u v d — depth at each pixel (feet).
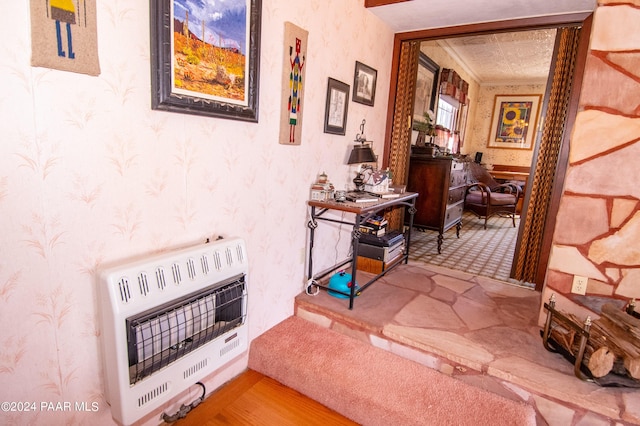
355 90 8.50
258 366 6.26
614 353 4.99
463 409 4.94
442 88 15.37
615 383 4.91
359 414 5.17
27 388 3.53
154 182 4.37
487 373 5.41
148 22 4.01
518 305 7.66
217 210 5.31
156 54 4.06
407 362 6.00
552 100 8.49
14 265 3.29
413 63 10.39
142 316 3.92
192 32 4.41
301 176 7.09
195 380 4.69
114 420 4.28
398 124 10.56
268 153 6.11
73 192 3.62
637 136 5.62
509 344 6.05
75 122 3.53
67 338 3.77
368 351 6.25
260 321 6.57
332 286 7.74
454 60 16.70
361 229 9.27
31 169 3.28
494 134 22.11
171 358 4.29
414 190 12.50
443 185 11.96
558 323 5.97
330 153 7.98
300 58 6.36
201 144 4.88
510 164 21.93
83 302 3.86
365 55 8.73
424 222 12.44
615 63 5.61
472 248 13.10
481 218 18.25
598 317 6.15
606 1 5.55
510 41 13.89
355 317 6.71
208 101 4.73
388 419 4.92
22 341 3.43
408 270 9.68
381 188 8.41
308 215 7.50
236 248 5.13
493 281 9.16
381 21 9.20
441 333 6.30
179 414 4.81
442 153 13.38
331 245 8.65
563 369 5.39
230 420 5.16
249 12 5.14
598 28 5.65
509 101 21.48
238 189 5.61
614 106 5.70
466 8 8.11
